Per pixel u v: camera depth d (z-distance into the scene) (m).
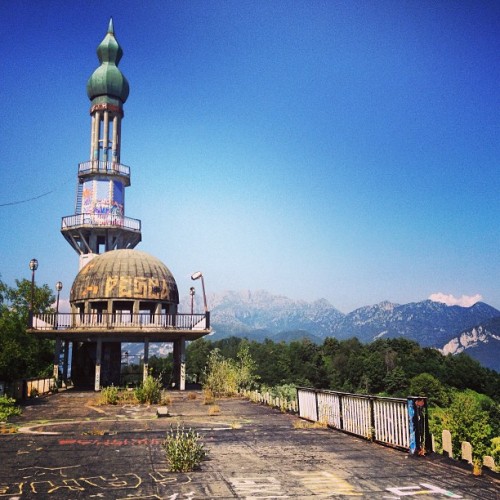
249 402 32.47
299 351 154.62
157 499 9.80
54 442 16.28
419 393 119.56
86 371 48.59
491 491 10.21
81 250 61.28
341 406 18.80
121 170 62.94
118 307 47.28
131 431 18.80
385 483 10.89
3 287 62.19
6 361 39.81
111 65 64.94
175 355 47.03
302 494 10.07
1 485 10.88
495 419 58.06
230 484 10.86
